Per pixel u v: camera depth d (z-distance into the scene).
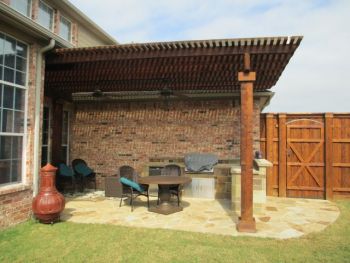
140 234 4.69
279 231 4.88
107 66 6.20
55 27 9.04
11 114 5.00
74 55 5.67
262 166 6.12
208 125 8.67
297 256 3.82
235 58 5.43
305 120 7.86
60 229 4.90
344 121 7.63
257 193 6.10
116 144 9.28
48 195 5.11
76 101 9.48
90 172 8.82
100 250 4.01
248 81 4.93
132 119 9.21
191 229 4.98
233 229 4.99
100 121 9.45
